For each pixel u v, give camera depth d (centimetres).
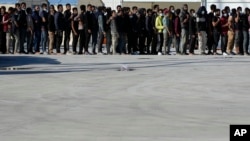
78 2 5841
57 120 1492
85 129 1384
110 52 4062
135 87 2127
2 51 3925
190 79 2378
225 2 4509
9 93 1964
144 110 1639
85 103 1755
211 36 3997
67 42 3959
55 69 2794
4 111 1617
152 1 4822
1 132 1351
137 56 3728
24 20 3894
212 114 1578
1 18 3897
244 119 1508
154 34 3994
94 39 3969
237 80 2348
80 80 2339
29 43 3931
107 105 1722
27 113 1587
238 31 3972
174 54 4022
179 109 1658
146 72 2656
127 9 3997
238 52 4000
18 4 3931
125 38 3991
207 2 4538
